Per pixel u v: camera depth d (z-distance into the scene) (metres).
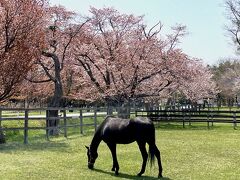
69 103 56.84
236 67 74.88
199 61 38.97
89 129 26.31
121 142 10.66
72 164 12.36
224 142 19.12
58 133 22.31
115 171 10.78
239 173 11.14
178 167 12.03
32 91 45.47
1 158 13.38
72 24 31.27
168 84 35.84
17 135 22.92
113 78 34.78
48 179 9.97
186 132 25.11
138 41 34.47
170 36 36.88
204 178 10.34
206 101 74.94
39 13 20.31
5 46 19.50
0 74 19.39
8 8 19.09
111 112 26.16
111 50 35.19
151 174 10.83
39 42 20.75
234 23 47.84
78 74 38.00
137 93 35.78
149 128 10.07
